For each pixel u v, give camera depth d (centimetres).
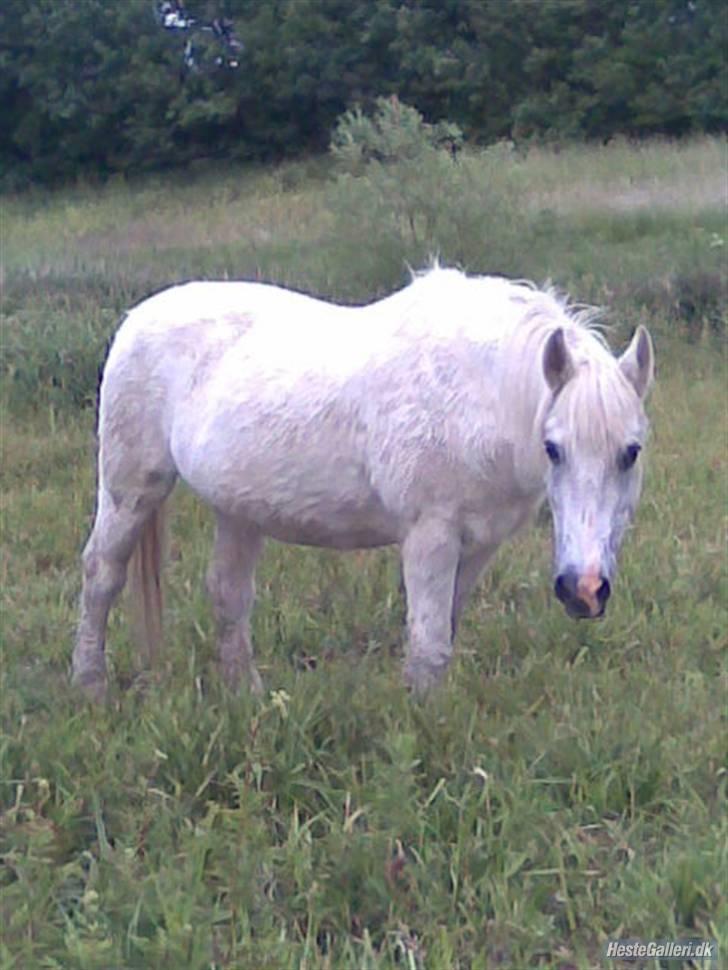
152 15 2892
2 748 479
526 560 651
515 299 503
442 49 2706
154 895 427
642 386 479
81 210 2294
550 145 2350
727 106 2372
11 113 3059
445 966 405
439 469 501
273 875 440
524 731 490
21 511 746
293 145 2841
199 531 714
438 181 1216
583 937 421
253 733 481
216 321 548
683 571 626
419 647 510
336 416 516
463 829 448
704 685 532
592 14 2575
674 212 1520
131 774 475
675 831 454
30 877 436
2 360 1005
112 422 562
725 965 405
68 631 602
